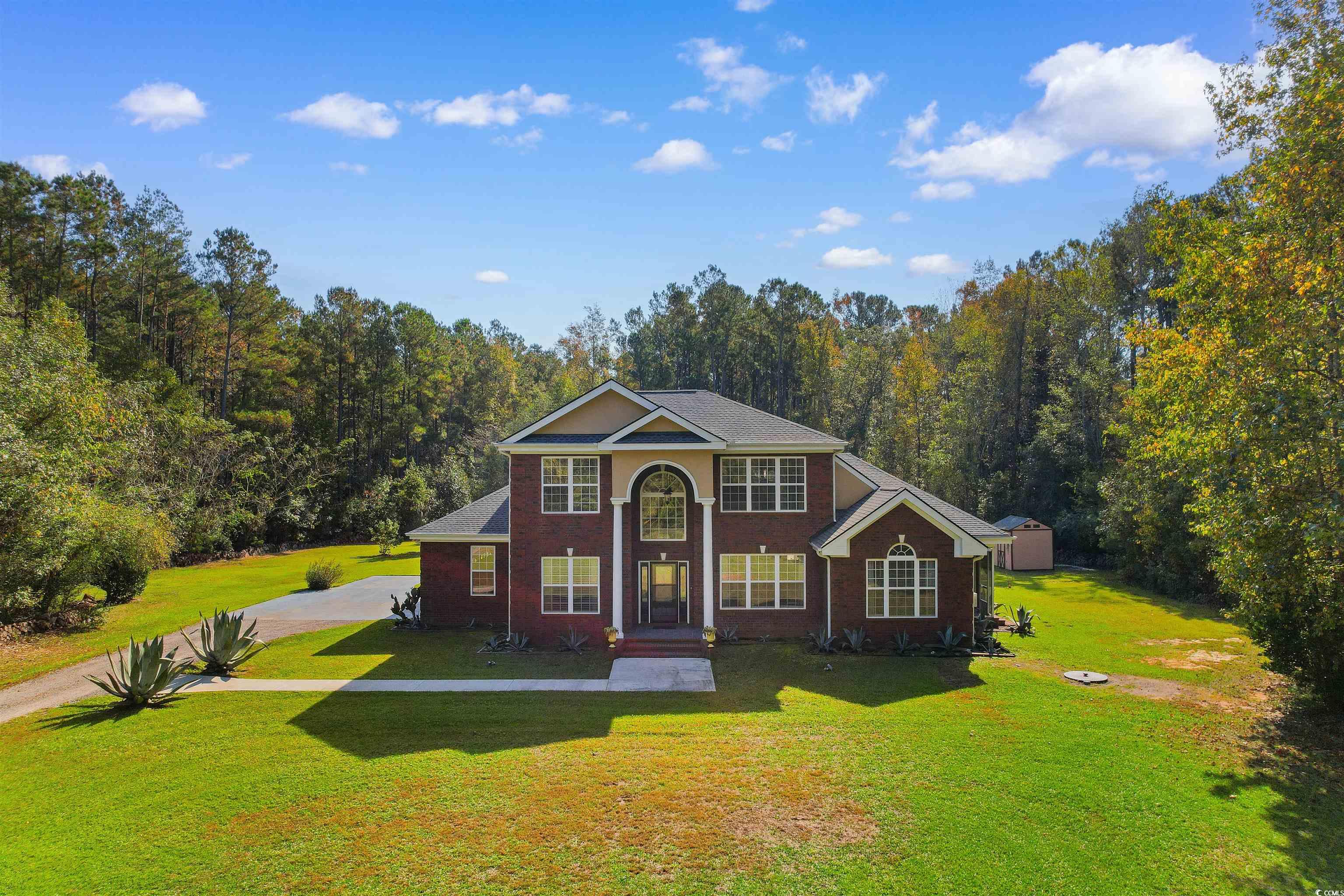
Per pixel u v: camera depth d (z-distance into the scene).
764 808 13.95
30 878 11.68
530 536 26.52
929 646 25.05
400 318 84.25
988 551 28.11
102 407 33.72
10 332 28.16
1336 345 16.25
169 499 52.16
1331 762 15.73
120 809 13.97
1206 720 18.36
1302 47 19.31
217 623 23.61
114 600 34.78
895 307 125.00
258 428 67.69
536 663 24.06
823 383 77.12
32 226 52.66
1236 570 18.17
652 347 93.19
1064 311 56.62
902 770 15.54
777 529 26.98
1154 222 44.09
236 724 18.45
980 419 60.69
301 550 65.38
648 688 21.36
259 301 68.94
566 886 11.48
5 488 25.38
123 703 20.00
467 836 12.96
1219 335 20.25
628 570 26.78
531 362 121.50
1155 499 37.09
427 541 29.48
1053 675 22.39
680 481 27.59
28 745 17.17
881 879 11.59
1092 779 15.01
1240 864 11.93
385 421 80.38
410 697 20.52
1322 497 15.20
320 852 12.47
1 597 26.50
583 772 15.59
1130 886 11.34
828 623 25.36
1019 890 11.27
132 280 61.28
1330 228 17.25
